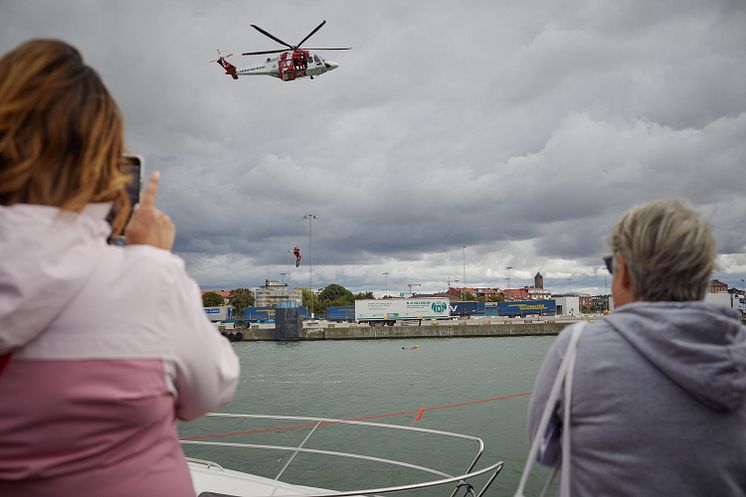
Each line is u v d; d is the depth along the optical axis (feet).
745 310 236.43
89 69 3.50
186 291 3.42
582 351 4.38
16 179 3.05
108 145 3.33
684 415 3.96
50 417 3.00
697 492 3.89
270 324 311.88
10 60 3.31
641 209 4.65
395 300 276.00
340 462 45.80
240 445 13.58
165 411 3.31
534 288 621.72
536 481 39.58
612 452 4.06
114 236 3.92
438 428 60.80
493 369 122.21
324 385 102.68
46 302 2.90
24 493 3.03
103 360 3.06
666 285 4.35
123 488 3.14
